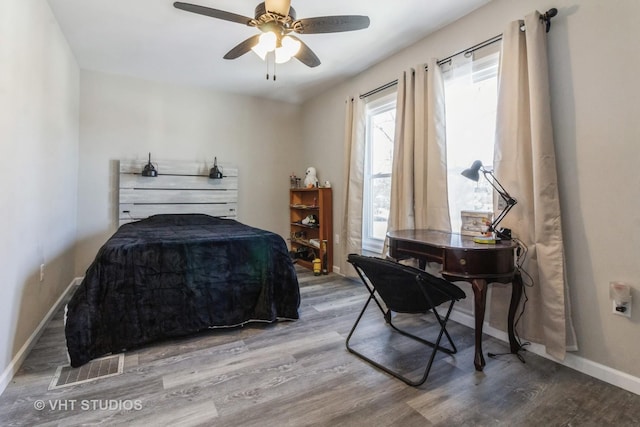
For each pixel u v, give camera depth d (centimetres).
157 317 218
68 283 326
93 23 270
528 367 190
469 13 253
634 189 167
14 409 149
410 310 196
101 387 168
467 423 143
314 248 456
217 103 446
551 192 192
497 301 231
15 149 182
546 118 194
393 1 239
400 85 304
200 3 241
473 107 252
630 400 160
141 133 398
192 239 242
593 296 182
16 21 181
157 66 359
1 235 164
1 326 164
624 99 170
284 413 150
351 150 374
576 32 188
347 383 174
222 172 442
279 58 231
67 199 315
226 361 197
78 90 356
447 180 267
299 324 256
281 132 496
